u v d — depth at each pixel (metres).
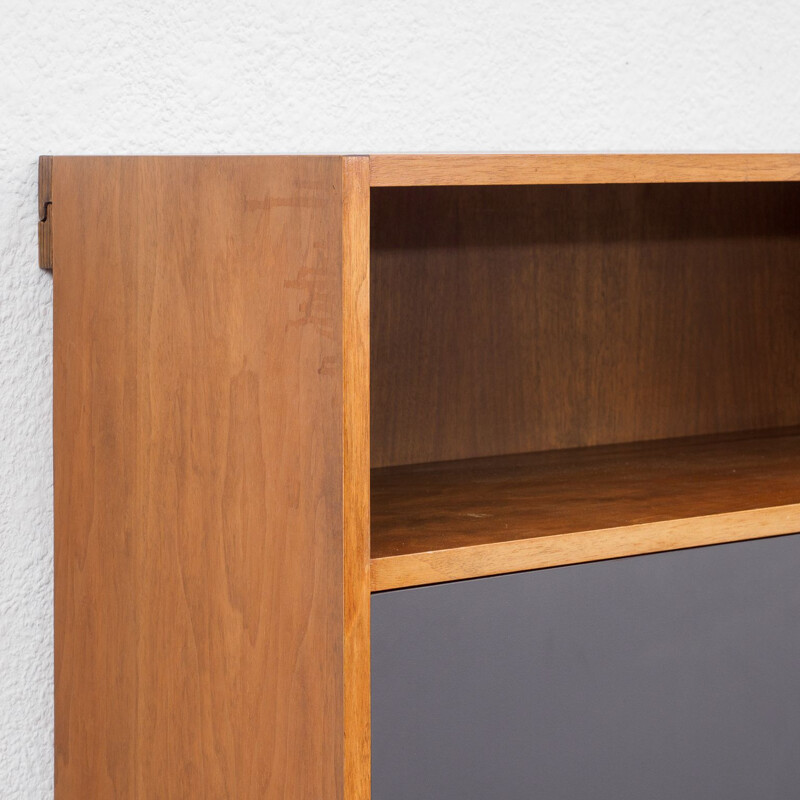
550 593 0.74
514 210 1.13
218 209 0.73
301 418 0.67
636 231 1.20
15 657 1.00
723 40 1.28
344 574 0.64
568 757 0.75
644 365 1.22
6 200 0.96
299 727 0.69
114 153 1.00
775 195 1.28
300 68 1.07
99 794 0.92
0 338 0.97
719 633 0.80
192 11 1.02
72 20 0.98
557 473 1.03
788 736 0.84
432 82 1.13
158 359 0.80
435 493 0.93
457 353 1.12
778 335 1.30
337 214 0.63
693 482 0.97
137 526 0.84
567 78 1.20
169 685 0.81
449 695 0.70
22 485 0.99
